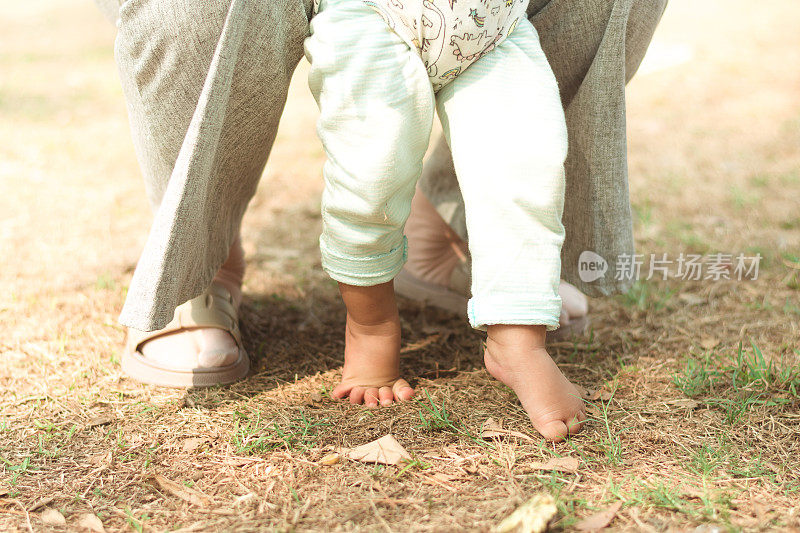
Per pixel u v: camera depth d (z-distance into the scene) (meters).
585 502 1.36
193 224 1.53
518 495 1.38
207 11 1.50
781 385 1.80
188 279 1.62
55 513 1.38
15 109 4.91
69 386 1.86
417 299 2.36
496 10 1.47
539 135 1.49
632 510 1.34
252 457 1.55
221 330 1.92
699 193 3.33
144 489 1.46
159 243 1.49
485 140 1.50
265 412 1.73
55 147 4.11
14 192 3.40
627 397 1.79
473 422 1.66
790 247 2.74
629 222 1.82
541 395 1.56
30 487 1.46
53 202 3.29
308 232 3.06
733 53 5.91
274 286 2.54
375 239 1.57
